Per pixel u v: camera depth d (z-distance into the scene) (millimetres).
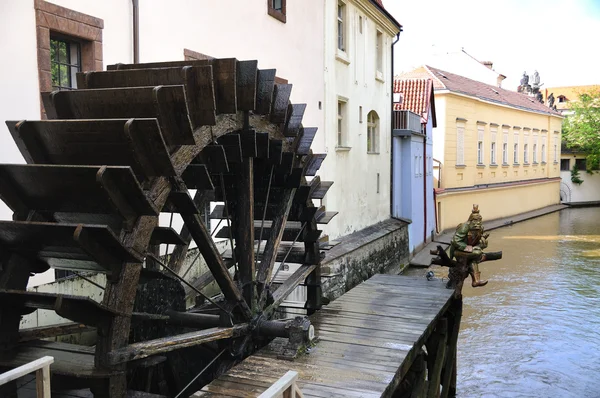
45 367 2848
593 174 46375
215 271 4938
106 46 6367
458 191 27922
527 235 27078
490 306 14195
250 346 5469
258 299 5562
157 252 5758
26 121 4129
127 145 3869
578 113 45188
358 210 16484
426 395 6812
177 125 4133
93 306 3516
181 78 4355
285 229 6957
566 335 11906
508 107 35031
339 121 15453
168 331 5270
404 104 23875
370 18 17422
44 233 3711
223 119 4891
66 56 6156
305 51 12352
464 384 9477
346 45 15312
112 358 3607
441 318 7254
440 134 26797
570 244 23969
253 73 5059
